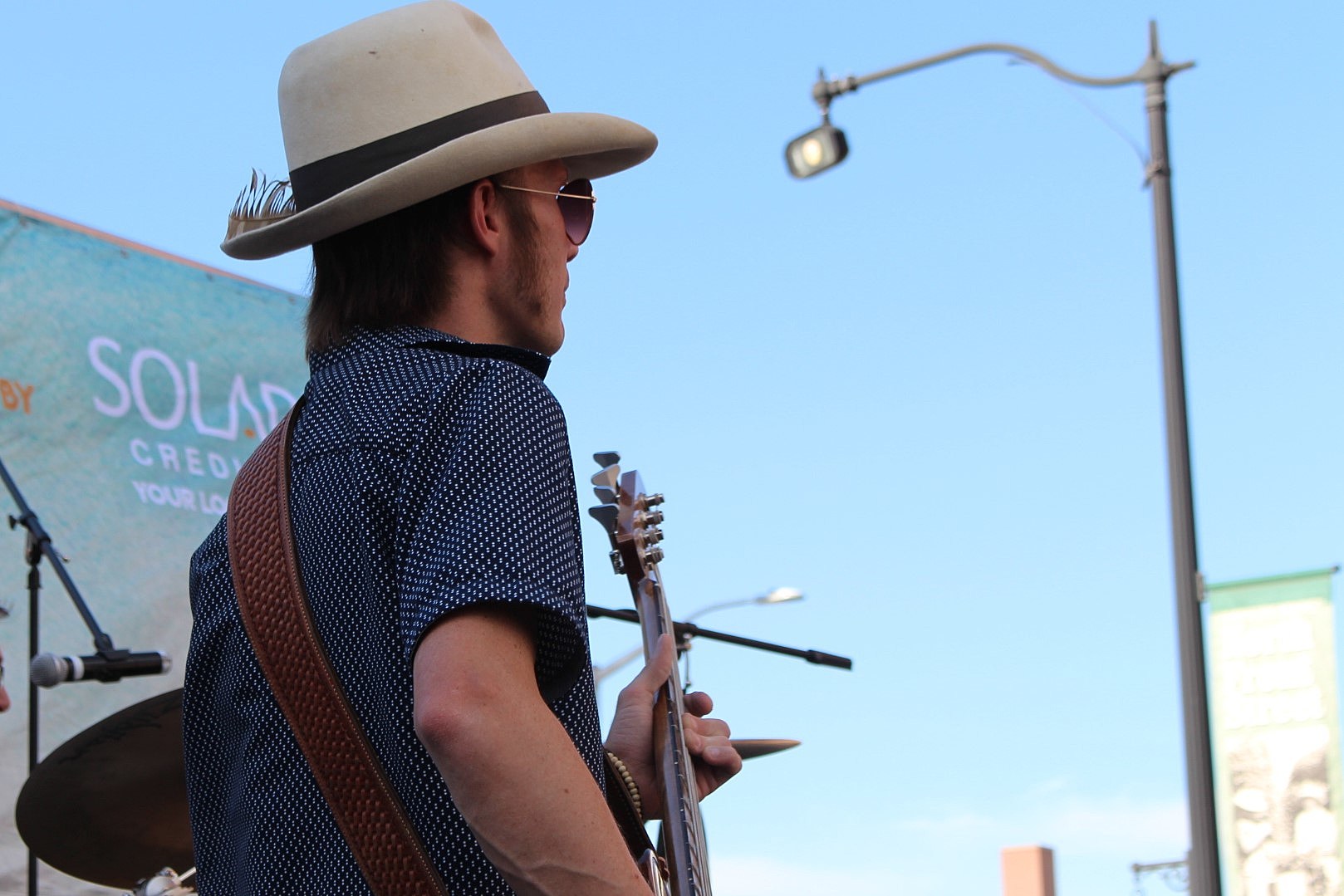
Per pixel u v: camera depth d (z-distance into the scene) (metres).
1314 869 11.12
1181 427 8.65
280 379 6.39
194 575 1.59
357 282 1.60
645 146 1.74
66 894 5.10
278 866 1.43
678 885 1.80
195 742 1.55
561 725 1.30
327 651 1.42
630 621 3.30
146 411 5.90
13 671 5.29
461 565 1.31
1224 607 11.55
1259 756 11.27
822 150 10.17
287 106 1.65
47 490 5.54
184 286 6.14
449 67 1.62
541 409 1.44
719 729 2.02
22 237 5.69
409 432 1.42
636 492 2.04
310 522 1.45
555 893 1.23
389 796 1.38
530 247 1.63
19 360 5.55
